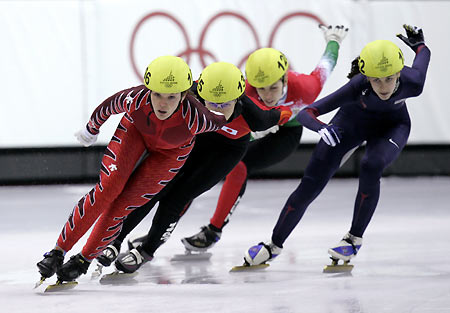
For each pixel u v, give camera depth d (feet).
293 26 81.61
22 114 76.59
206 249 42.42
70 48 77.36
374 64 33.78
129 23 78.48
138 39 78.74
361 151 87.92
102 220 32.37
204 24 79.82
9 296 30.99
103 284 34.01
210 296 30.81
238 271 37.22
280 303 29.22
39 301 29.86
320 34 82.12
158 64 29.76
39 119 77.10
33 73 76.48
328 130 33.88
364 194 35.94
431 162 85.71
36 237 48.78
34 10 76.18
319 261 39.73
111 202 32.42
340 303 29.09
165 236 36.76
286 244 45.57
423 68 36.60
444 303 28.94
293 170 86.74
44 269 30.94
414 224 52.95
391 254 41.09
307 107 36.09
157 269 38.14
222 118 32.27
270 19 81.10
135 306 28.81
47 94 77.05
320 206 63.72
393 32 83.05
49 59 76.84
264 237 48.29
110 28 78.07
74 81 77.71
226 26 80.33
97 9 77.71
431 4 82.99
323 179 37.24
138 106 30.71
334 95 36.24
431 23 82.99
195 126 31.09
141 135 32.17
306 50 81.92
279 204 65.26
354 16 82.48
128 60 78.59
